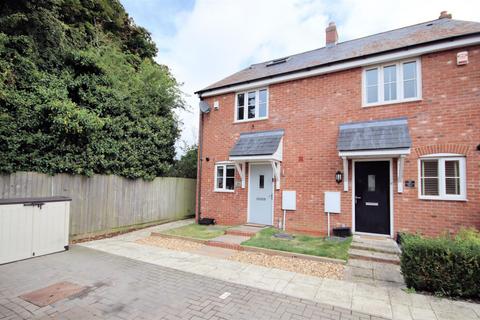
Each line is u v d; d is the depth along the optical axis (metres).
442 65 6.70
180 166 13.46
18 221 5.54
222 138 10.31
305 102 8.57
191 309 3.42
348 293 3.99
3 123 6.19
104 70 9.01
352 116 7.76
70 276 4.64
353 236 7.18
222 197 10.04
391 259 5.45
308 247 6.32
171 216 11.48
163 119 11.47
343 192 7.64
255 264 5.44
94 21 13.27
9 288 4.09
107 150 8.48
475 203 6.05
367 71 7.79
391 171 7.04
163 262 5.54
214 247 6.85
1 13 7.56
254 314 3.30
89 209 8.06
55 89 7.36
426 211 6.54
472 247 3.88
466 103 6.35
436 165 6.61
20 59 7.05
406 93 7.18
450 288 3.82
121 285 4.23
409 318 3.24
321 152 8.12
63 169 7.32
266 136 8.96
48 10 8.45
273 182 8.89
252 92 9.93
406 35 8.41
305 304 3.60
